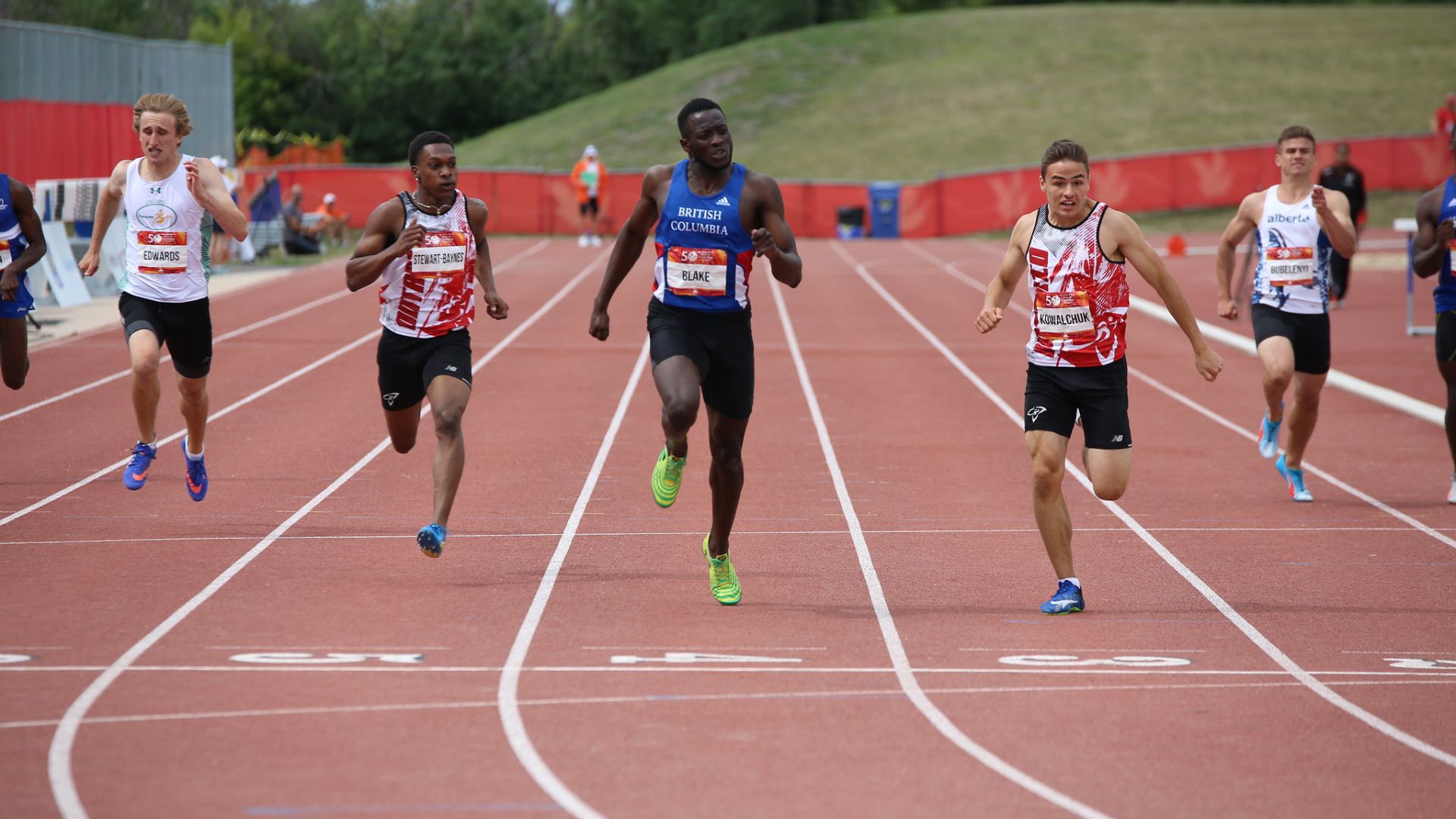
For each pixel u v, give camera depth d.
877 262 102.44
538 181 129.75
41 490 32.03
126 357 53.78
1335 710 18.16
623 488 33.31
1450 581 25.45
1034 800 14.98
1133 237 21.94
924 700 18.34
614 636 21.16
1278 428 33.25
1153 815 14.61
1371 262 97.12
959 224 130.62
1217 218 135.38
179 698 17.95
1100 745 16.69
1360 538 28.91
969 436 40.88
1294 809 14.82
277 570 25.17
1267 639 21.62
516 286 83.44
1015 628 22.00
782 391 49.09
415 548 27.06
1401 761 16.27
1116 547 28.12
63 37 95.00
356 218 124.69
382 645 20.50
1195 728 17.36
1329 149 141.88
